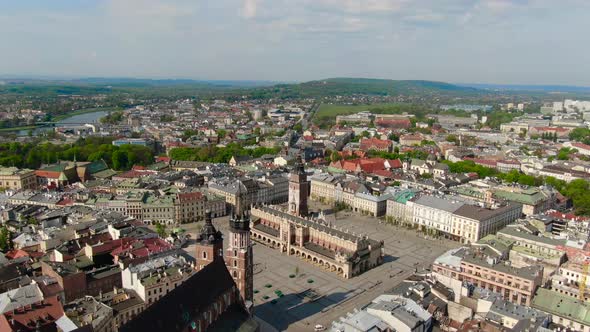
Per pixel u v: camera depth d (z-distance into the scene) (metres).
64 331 181.00
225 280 187.12
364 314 195.50
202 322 165.75
